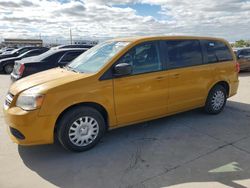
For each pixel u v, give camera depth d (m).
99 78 3.89
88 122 3.92
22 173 3.39
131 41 4.35
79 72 4.17
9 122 3.66
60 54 8.45
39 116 3.51
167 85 4.58
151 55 4.45
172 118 5.44
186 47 4.94
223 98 5.71
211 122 5.20
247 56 13.43
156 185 3.07
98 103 3.90
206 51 5.26
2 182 3.18
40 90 3.56
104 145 4.19
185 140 4.34
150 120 4.97
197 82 5.06
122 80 4.07
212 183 3.08
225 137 4.45
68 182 3.18
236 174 3.26
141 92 4.28
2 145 4.22
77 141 3.87
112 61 4.03
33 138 3.56
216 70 5.38
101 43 5.00
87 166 3.55
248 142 4.23
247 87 9.05
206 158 3.70
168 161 3.63
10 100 3.77
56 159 3.75
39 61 8.17
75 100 3.69
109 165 3.56
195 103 5.17
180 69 4.75
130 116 4.27
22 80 4.21
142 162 3.62
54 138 3.89
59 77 3.95
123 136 4.54
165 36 4.72
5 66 14.09
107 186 3.08
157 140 4.36
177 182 3.12
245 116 5.58
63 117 3.71
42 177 3.29
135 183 3.12
